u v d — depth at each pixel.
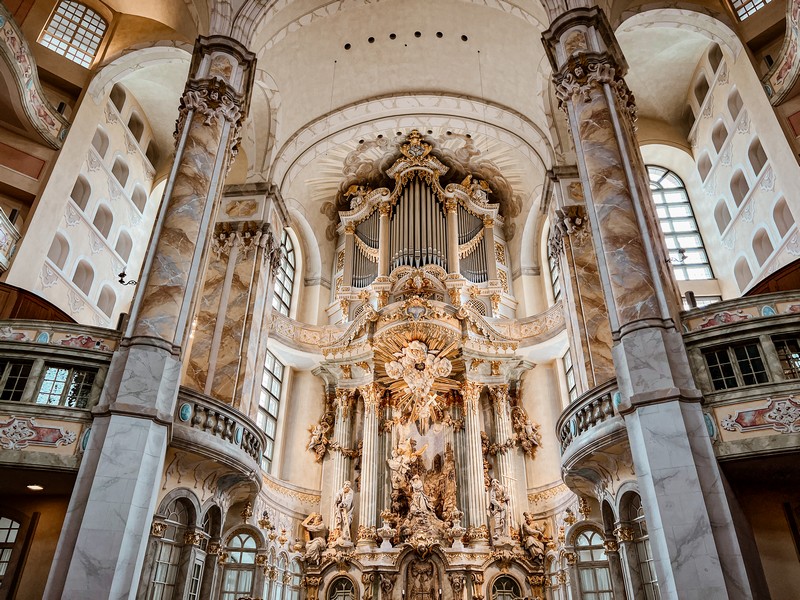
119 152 20.09
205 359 16.80
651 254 11.74
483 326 21.42
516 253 24.00
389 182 25.48
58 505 12.37
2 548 12.27
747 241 17.69
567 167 18.84
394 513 19.52
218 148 14.27
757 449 9.62
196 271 12.67
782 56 15.27
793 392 9.87
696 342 10.82
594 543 16.23
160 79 20.61
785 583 10.57
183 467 12.56
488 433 20.91
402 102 22.33
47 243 16.12
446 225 23.66
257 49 17.84
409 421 21.27
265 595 16.69
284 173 21.12
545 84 19.56
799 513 11.08
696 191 20.62
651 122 21.33
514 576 18.11
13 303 13.50
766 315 10.96
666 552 9.07
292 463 20.67
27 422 10.52
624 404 10.52
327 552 18.67
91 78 18.58
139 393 10.78
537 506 19.39
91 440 10.35
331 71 21.12
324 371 22.12
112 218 19.45
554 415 20.72
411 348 21.05
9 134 16.58
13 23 15.32
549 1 15.88
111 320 19.28
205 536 13.28
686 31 18.70
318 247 24.86
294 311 23.36
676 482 9.43
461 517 19.25
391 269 23.09
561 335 20.62
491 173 24.66
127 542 9.64
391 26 20.45
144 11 19.70
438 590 17.94
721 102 18.62
